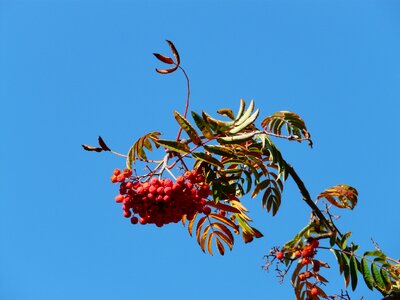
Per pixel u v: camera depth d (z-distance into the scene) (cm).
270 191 686
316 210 677
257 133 637
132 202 601
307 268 693
